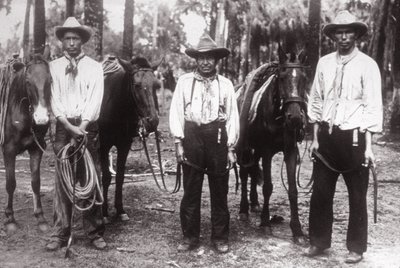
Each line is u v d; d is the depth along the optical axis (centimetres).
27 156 1074
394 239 572
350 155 477
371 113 468
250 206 698
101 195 499
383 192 824
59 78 481
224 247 511
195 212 513
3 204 667
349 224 495
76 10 1196
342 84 474
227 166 508
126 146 608
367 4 1562
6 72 544
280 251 522
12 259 471
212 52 492
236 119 507
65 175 485
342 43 472
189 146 502
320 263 491
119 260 478
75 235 543
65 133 486
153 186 811
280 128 555
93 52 1080
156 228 588
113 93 575
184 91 502
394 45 1459
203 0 1989
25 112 529
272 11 2011
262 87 579
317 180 498
